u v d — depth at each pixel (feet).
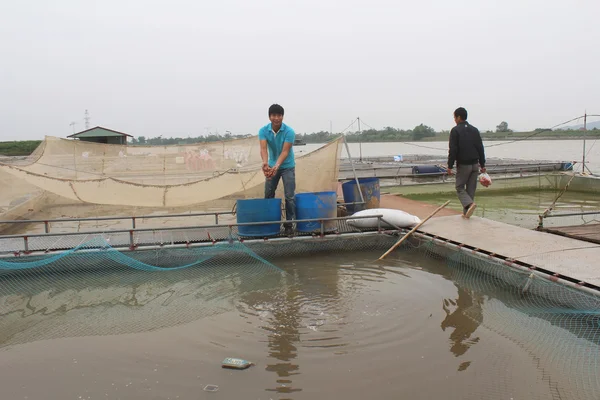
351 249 21.88
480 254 17.70
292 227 21.83
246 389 10.38
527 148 132.26
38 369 11.49
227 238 21.42
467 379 10.63
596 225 22.98
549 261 16.30
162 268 19.67
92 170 25.94
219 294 16.70
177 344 12.74
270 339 12.93
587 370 10.93
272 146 22.03
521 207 35.22
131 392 10.34
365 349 12.20
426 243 20.99
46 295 17.11
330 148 26.40
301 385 10.50
